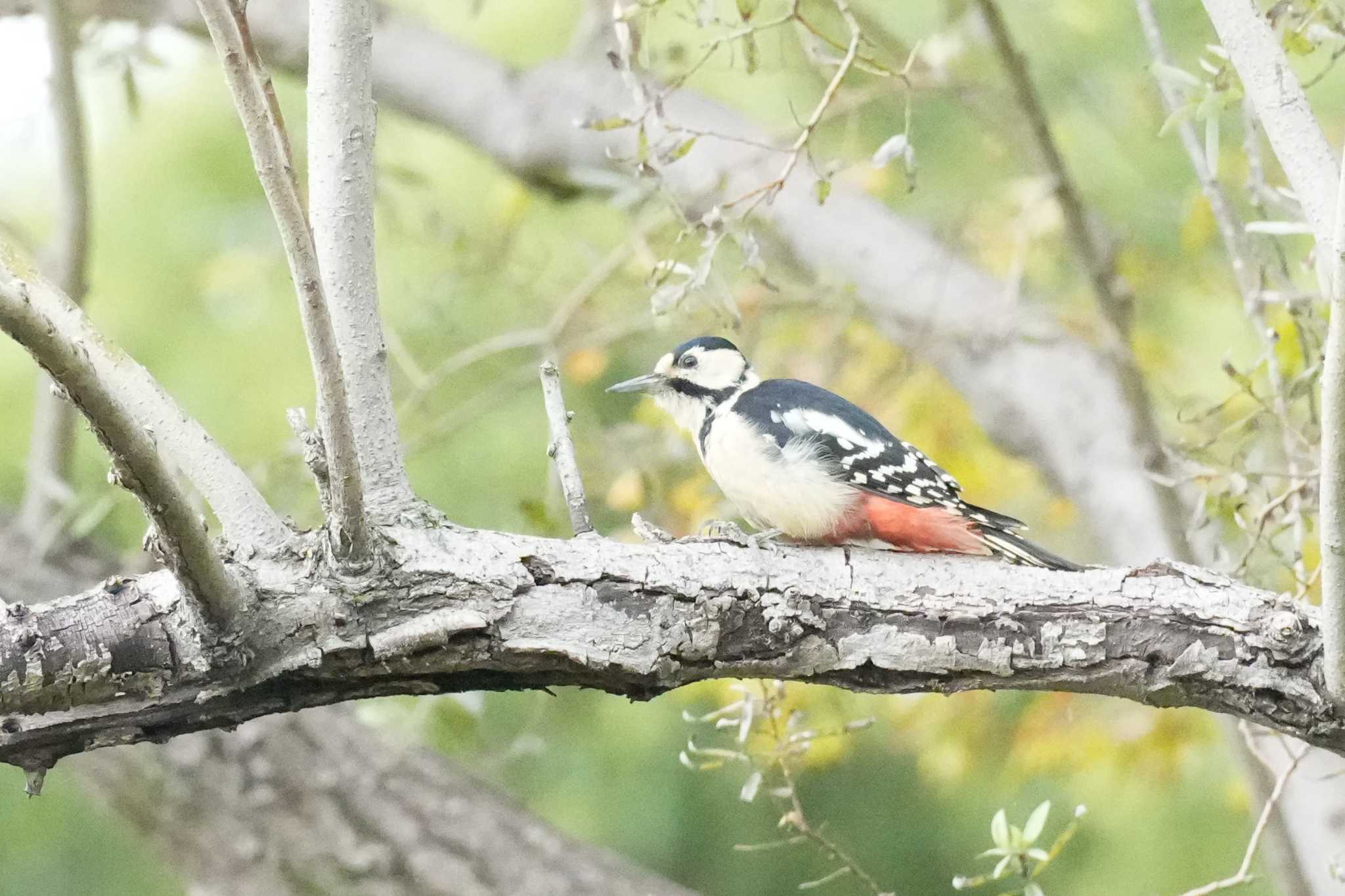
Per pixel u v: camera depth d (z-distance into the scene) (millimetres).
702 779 16094
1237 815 15672
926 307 13539
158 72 15859
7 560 12469
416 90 15023
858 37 7887
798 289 12102
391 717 11305
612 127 8273
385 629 6203
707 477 12047
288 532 6336
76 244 12266
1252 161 8805
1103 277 11930
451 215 14977
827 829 16703
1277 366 8477
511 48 17672
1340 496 5777
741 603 6555
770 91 15578
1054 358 13625
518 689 6559
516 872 12484
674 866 16031
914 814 16797
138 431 5305
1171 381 14039
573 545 6539
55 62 12062
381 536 6250
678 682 6566
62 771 14398
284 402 16031
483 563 6359
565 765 15961
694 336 12711
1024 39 14570
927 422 13867
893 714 14180
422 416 14406
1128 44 14180
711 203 12820
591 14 14586
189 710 6156
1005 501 14383
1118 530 12852
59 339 4965
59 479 12734
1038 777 14398
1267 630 6578
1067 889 16016
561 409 7070
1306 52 7641
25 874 16156
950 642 6629
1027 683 6723
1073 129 15062
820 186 8016
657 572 6523
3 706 5930
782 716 8516
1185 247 11531
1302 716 6566
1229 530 10633
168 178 16828
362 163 6703
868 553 6812
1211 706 6711
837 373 13047
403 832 12453
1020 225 12984
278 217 5453
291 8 14773
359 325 6598
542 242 13539
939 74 11805
